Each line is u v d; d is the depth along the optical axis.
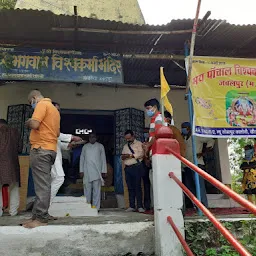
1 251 3.41
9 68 5.19
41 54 5.36
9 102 7.21
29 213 5.83
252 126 5.31
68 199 5.59
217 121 5.21
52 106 4.18
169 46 5.67
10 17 4.63
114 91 7.75
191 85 5.22
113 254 3.63
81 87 7.63
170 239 3.55
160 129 3.90
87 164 6.41
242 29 5.06
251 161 6.54
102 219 4.04
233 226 3.89
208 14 4.64
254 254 3.58
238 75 5.45
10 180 5.01
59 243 3.53
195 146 5.03
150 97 7.83
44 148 3.90
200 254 3.62
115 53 5.57
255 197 6.80
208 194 7.42
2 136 5.10
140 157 5.88
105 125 8.57
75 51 5.46
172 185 3.69
